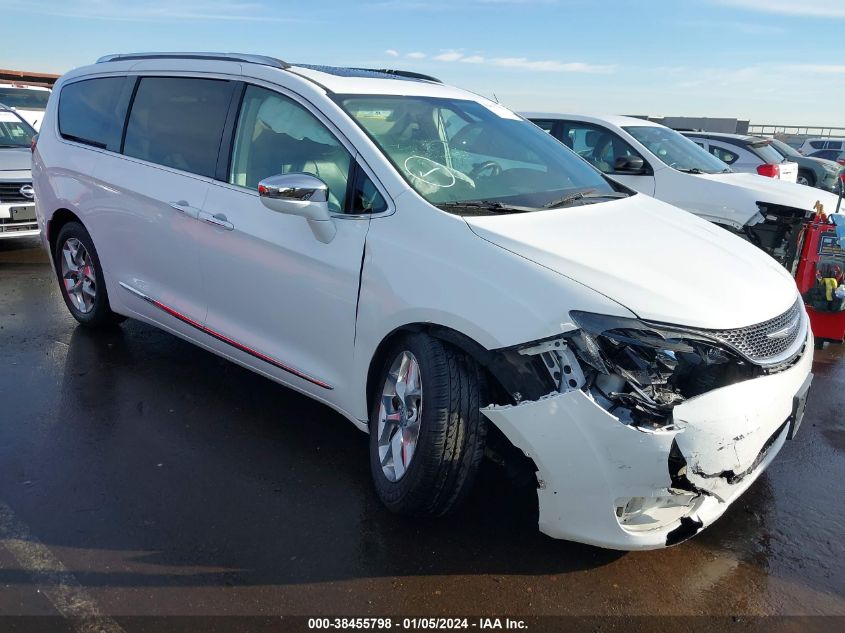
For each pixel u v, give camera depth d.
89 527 3.02
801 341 3.02
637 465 2.49
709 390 2.58
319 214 3.24
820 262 5.52
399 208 3.17
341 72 4.04
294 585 2.72
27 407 4.11
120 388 4.39
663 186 7.63
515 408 2.62
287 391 4.43
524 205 3.38
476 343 2.75
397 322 3.01
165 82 4.43
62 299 6.29
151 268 4.41
